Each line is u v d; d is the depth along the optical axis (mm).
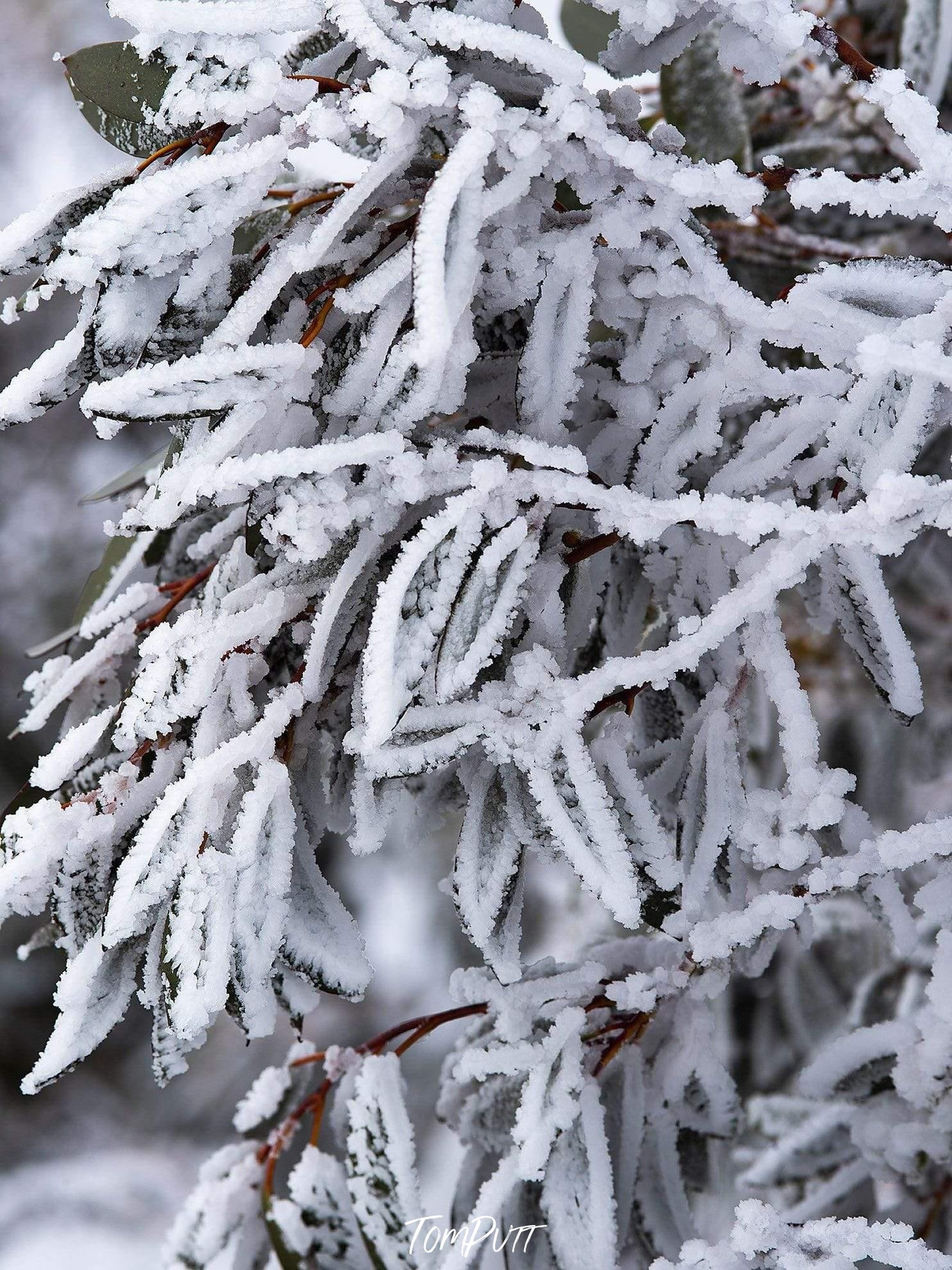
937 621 1941
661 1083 1315
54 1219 3580
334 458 1147
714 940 1223
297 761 1210
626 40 1193
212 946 1158
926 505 1160
